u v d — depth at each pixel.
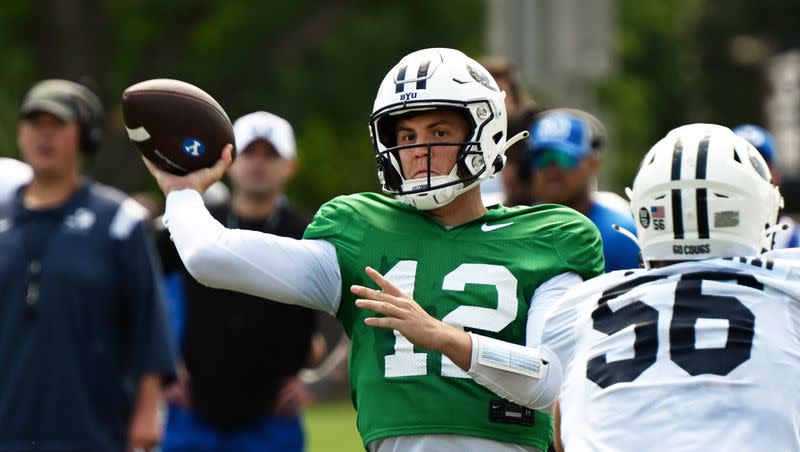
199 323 24.41
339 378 49.56
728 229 13.17
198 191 14.95
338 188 81.50
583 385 12.95
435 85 14.59
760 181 13.33
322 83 73.75
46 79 70.62
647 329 12.82
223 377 24.33
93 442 21.41
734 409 12.34
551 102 45.88
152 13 72.50
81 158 22.33
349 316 14.96
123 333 21.98
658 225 13.33
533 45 45.34
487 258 14.62
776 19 113.31
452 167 14.64
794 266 12.99
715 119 117.31
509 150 22.95
